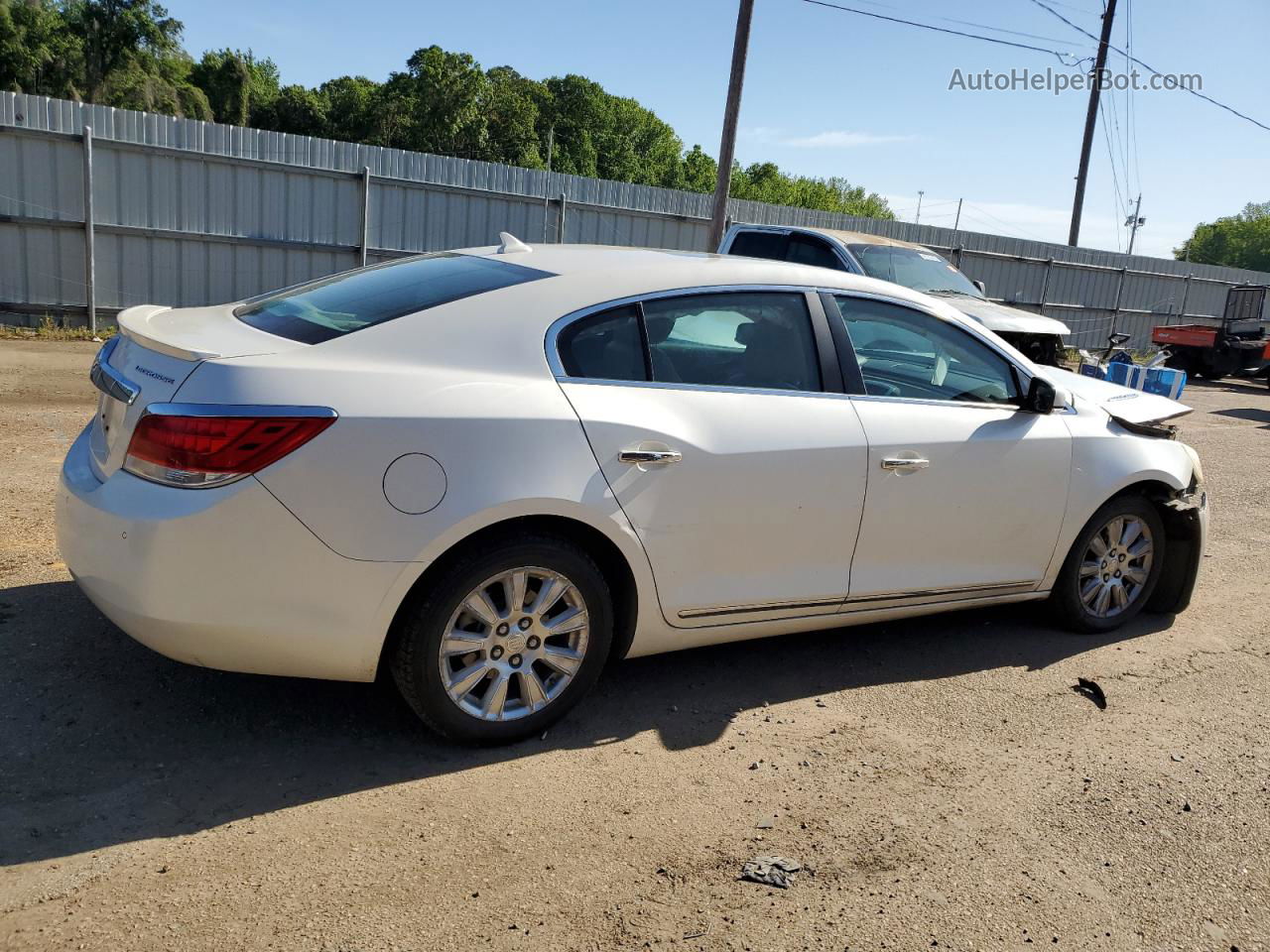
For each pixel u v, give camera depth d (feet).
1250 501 26.99
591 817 9.79
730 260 12.84
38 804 9.14
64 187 44.62
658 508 11.12
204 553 9.13
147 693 11.28
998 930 8.62
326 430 9.33
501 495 10.02
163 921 7.81
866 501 12.62
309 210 50.57
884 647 14.80
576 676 11.16
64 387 30.71
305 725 11.03
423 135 222.89
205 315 11.86
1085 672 14.39
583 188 58.34
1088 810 10.69
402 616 10.13
